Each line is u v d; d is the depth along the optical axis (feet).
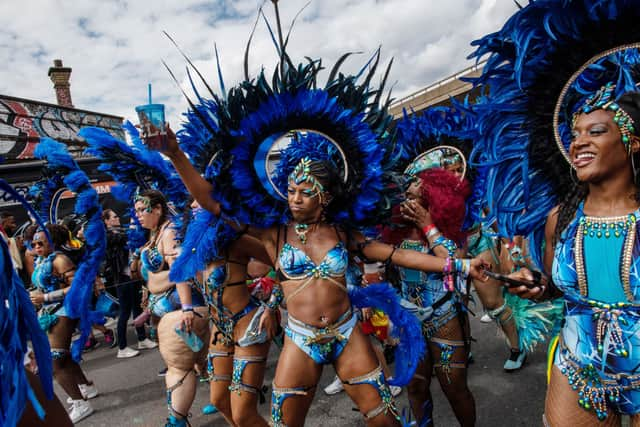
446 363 7.48
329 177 6.32
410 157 9.34
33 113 33.22
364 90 6.85
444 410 10.05
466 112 6.10
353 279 7.52
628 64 4.45
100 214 11.71
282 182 6.73
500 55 5.25
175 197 10.91
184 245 7.59
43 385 3.36
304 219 6.46
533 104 5.30
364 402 6.22
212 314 7.96
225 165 6.43
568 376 4.75
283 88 6.46
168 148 5.69
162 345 8.78
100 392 13.32
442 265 6.37
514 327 10.82
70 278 11.18
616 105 4.14
